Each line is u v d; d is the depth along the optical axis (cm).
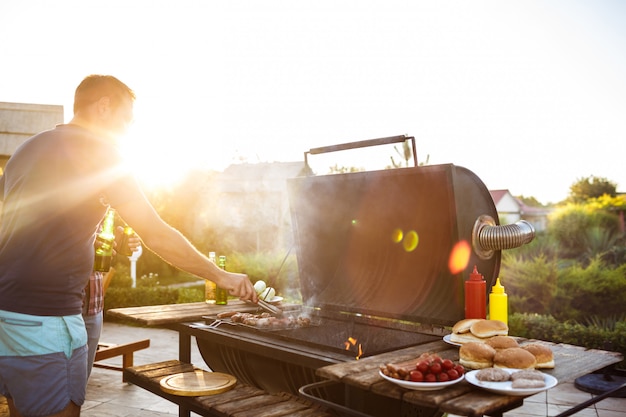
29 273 178
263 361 276
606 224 1260
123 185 191
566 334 538
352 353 212
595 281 741
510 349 183
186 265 200
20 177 185
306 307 322
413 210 259
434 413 241
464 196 236
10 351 179
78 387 191
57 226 181
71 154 186
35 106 1003
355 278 297
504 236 232
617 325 544
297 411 222
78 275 189
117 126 207
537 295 756
